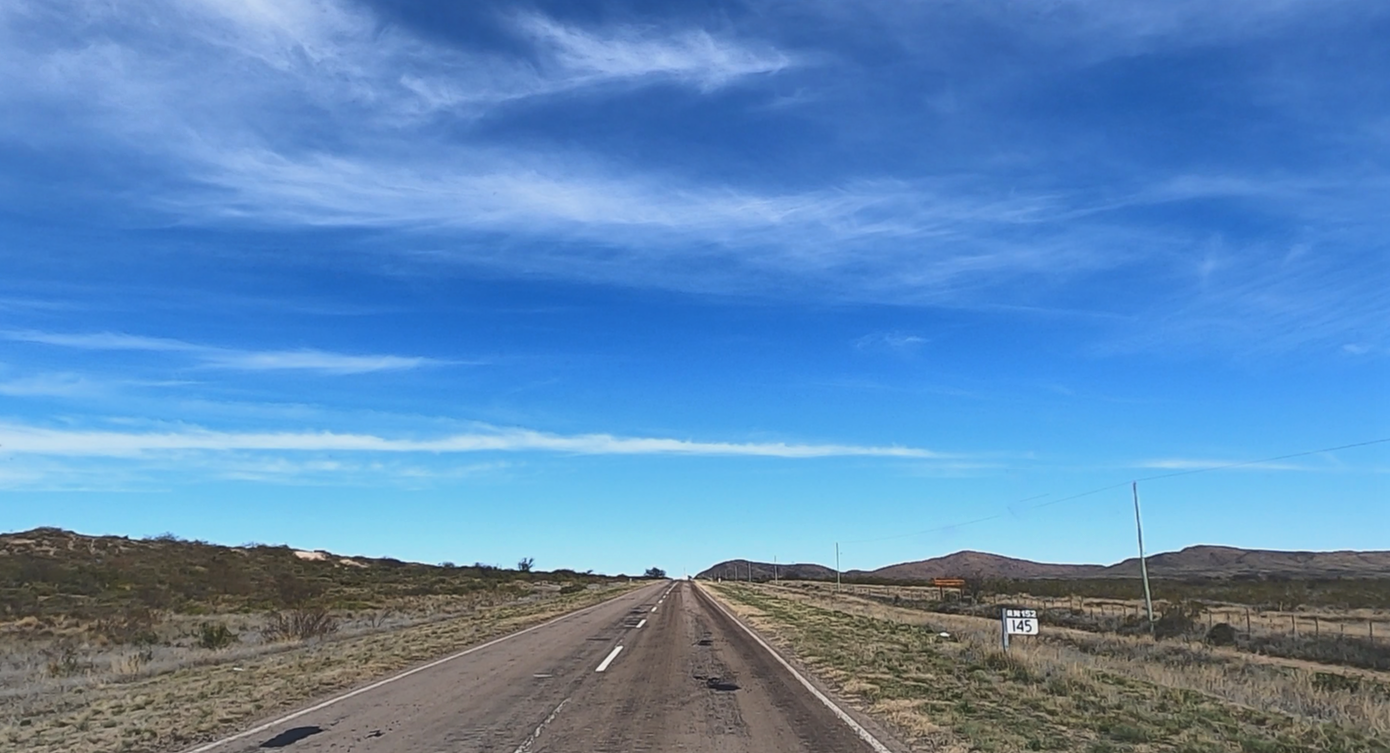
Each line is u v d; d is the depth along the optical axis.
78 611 46.00
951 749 11.03
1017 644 28.20
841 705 14.69
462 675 19.02
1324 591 70.56
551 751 10.90
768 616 40.94
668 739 11.70
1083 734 12.14
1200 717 13.95
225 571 73.25
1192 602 54.41
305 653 25.25
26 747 11.63
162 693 16.75
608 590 97.19
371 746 11.23
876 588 120.56
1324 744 12.35
